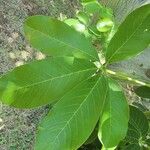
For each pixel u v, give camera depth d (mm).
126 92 1016
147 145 389
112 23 428
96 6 486
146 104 669
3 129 810
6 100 271
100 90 292
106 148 295
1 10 963
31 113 851
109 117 297
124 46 308
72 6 1152
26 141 826
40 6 1060
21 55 928
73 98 283
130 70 517
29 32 292
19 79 271
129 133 389
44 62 279
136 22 301
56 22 293
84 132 278
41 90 278
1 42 917
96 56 301
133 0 782
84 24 452
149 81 376
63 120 278
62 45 298
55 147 272
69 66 286
